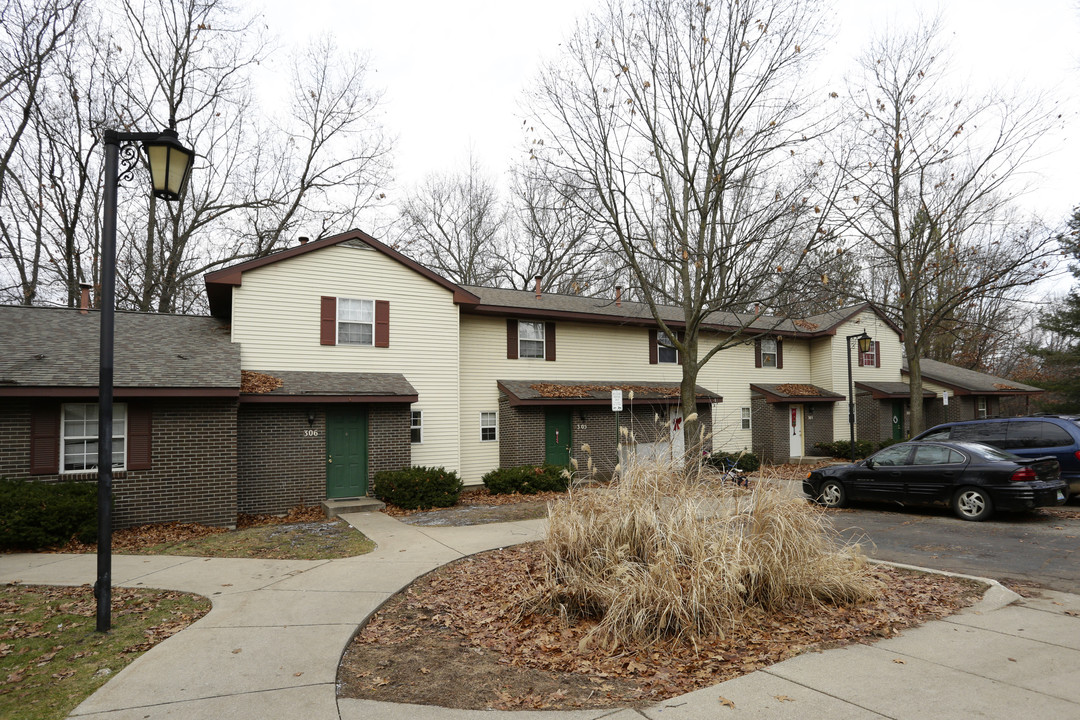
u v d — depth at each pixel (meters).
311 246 14.73
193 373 11.94
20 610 6.30
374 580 7.31
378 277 15.58
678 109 16.72
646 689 4.35
